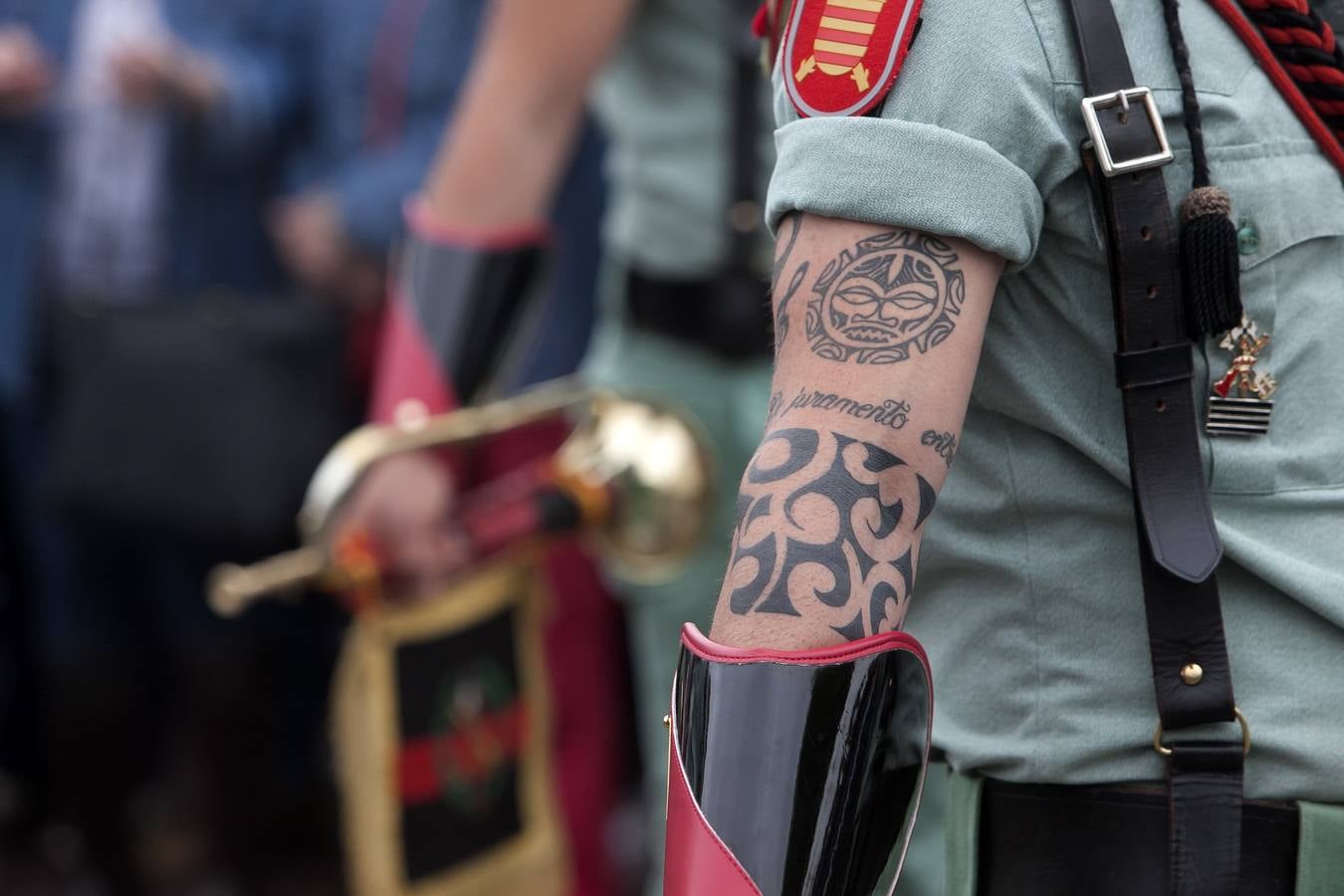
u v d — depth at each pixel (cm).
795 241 392
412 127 1068
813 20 399
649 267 830
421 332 715
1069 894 431
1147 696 424
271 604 1175
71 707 1177
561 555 975
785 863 361
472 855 790
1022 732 431
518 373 1009
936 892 739
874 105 388
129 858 1199
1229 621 422
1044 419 416
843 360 379
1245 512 420
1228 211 395
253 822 1202
